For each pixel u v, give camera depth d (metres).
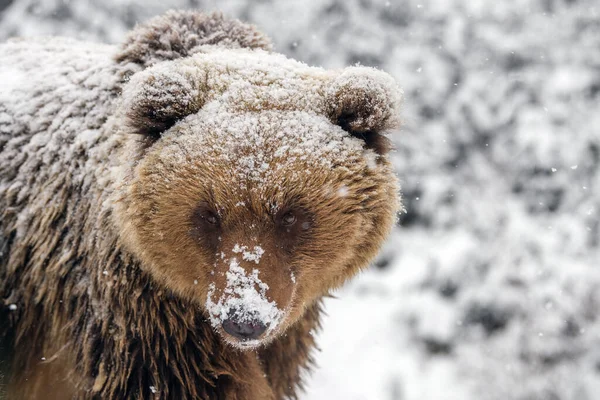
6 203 7.38
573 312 15.61
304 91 6.42
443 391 14.77
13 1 18.61
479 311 16.12
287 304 6.14
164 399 6.61
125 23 18.91
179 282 6.39
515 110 18.19
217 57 6.77
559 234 16.55
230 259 5.95
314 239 6.17
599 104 18.03
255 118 6.05
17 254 7.27
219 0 19.78
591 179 17.27
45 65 8.21
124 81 7.30
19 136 7.60
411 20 19.72
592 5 19.33
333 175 6.10
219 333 6.43
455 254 16.78
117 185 6.38
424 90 18.69
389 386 14.73
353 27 19.56
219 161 5.92
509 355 15.32
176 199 6.03
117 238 6.55
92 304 6.66
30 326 7.23
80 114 7.36
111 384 6.59
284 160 5.94
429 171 18.03
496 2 19.59
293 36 19.66
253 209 5.91
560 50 18.86
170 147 6.13
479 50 19.20
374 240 6.57
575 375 15.05
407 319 16.33
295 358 7.76
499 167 17.89
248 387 7.11
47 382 7.04
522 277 16.12
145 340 6.60
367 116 6.26
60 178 7.12
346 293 17.44
